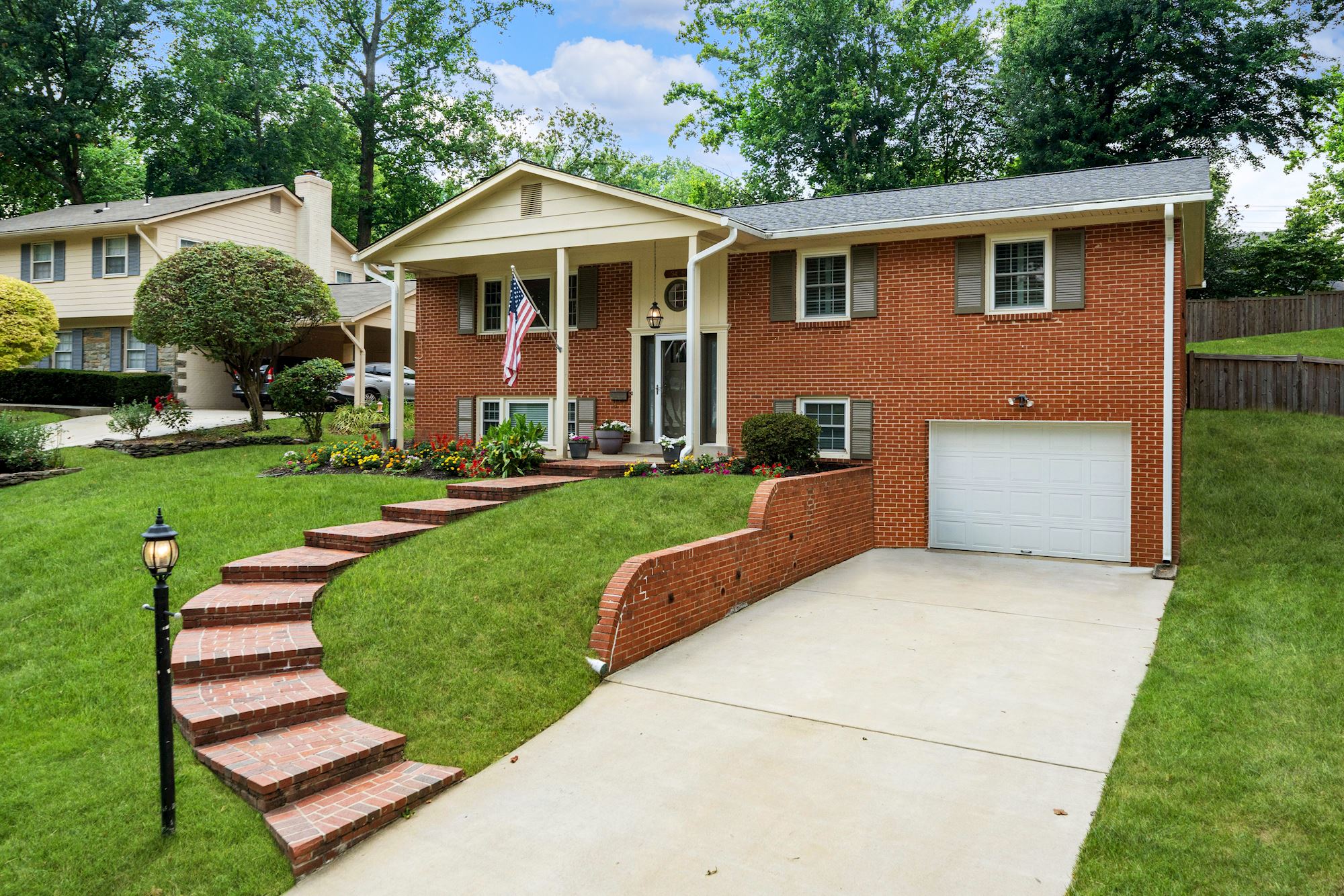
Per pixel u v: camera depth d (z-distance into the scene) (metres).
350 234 41.50
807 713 7.10
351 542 9.76
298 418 21.28
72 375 25.09
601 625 8.09
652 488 12.39
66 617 8.29
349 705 6.70
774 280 15.63
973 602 10.73
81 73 32.25
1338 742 6.09
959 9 33.81
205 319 17.66
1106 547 13.58
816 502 12.58
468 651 7.58
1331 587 10.34
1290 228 34.66
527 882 4.82
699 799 5.70
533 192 15.47
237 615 7.75
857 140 33.62
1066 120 28.94
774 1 33.31
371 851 5.16
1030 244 14.02
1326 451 15.94
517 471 13.79
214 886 4.75
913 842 5.14
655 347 16.70
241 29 35.44
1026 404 13.90
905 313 14.73
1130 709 7.15
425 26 38.69
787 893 4.65
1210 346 24.55
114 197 39.19
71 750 6.01
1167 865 4.73
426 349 18.98
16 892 4.62
